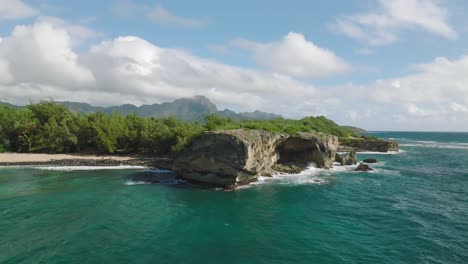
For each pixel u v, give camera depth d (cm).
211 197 3722
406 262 2009
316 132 6394
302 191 4091
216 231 2545
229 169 4166
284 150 6022
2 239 2291
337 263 1988
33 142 7494
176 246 2223
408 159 8256
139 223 2709
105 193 3838
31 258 1991
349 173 5647
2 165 6006
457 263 1998
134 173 5369
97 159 6706
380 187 4391
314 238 2411
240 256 2075
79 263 1933
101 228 2558
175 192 3972
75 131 7700
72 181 4575
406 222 2802
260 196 3794
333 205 3388
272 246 2250
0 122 7750
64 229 2517
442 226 2700
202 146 4459
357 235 2481
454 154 9781
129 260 1986
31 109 8456
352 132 13550
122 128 7831
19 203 3291
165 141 7456
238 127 5203
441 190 4219
